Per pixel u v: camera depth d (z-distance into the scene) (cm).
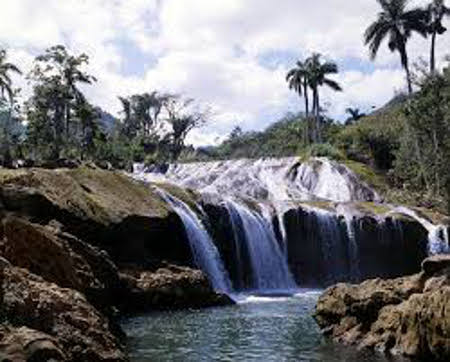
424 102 4762
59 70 8544
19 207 3119
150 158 10181
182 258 3922
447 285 2044
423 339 1905
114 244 3522
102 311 2341
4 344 1381
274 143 11225
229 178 7625
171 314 2992
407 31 7831
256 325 2656
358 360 1942
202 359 2012
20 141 8381
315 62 9475
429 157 5328
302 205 4962
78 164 6181
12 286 1655
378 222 5034
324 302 2375
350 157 8144
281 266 4656
